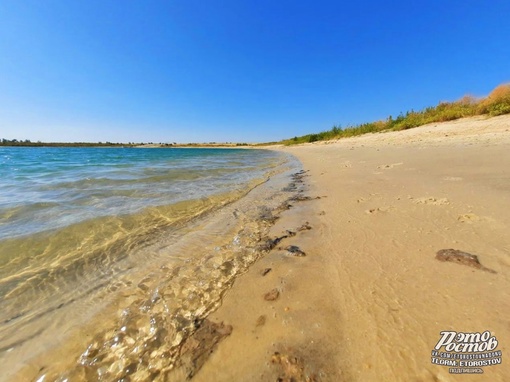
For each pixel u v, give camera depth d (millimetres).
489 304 1480
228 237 3156
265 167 12062
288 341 1435
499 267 1804
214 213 4305
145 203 4883
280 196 5102
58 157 25109
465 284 1672
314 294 1814
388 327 1429
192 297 1971
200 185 6918
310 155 17094
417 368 1190
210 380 1276
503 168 4645
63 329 1758
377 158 8938
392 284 1785
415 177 4969
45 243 3154
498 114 11922
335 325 1503
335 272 2043
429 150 8617
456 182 4141
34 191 6105
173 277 2301
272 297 1848
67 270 2557
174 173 9633
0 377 1421
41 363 1496
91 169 11578
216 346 1473
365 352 1302
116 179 7996
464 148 7680
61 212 4305
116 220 3936
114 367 1421
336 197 4363
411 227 2662
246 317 1680
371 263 2094
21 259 2787
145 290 2139
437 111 17500
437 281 1742
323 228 3033
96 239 3281
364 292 1748
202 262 2539
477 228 2422
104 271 2516
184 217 4152
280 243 2779
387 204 3531
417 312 1502
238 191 6020
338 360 1279
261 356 1364
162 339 1576
